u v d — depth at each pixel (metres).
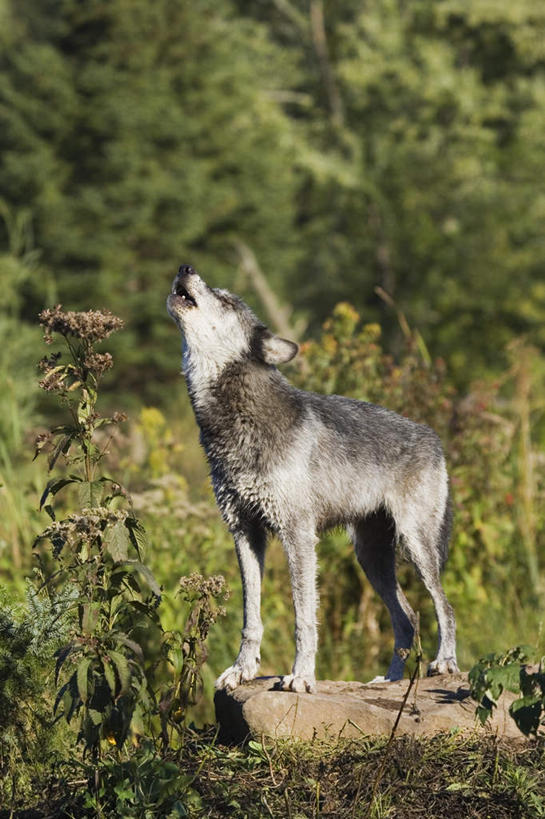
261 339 8.89
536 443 17.03
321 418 9.15
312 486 8.77
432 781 7.01
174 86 35.06
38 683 7.58
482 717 6.82
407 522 9.54
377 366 14.41
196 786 7.05
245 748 7.64
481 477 14.48
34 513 13.03
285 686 8.16
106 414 30.39
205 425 8.86
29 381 18.19
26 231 31.69
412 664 11.38
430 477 9.68
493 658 6.94
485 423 14.95
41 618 7.64
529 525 14.55
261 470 8.62
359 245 38.53
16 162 31.73
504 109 39.88
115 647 6.93
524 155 38.34
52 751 7.59
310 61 44.97
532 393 18.66
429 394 14.26
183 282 8.75
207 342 8.76
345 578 13.66
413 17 41.53
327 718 7.74
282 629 13.02
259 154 36.47
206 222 34.56
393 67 39.97
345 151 41.50
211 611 7.64
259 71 43.44
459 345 34.66
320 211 42.00
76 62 33.94
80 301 31.72
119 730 6.86
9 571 12.26
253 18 47.16
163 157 33.78
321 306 39.59
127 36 33.69
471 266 35.81
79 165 33.44
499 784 6.93
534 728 6.70
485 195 37.00
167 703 7.48
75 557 6.98
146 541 7.06
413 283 36.94
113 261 31.73
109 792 6.91
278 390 8.90
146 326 32.84
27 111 32.44
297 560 8.60
